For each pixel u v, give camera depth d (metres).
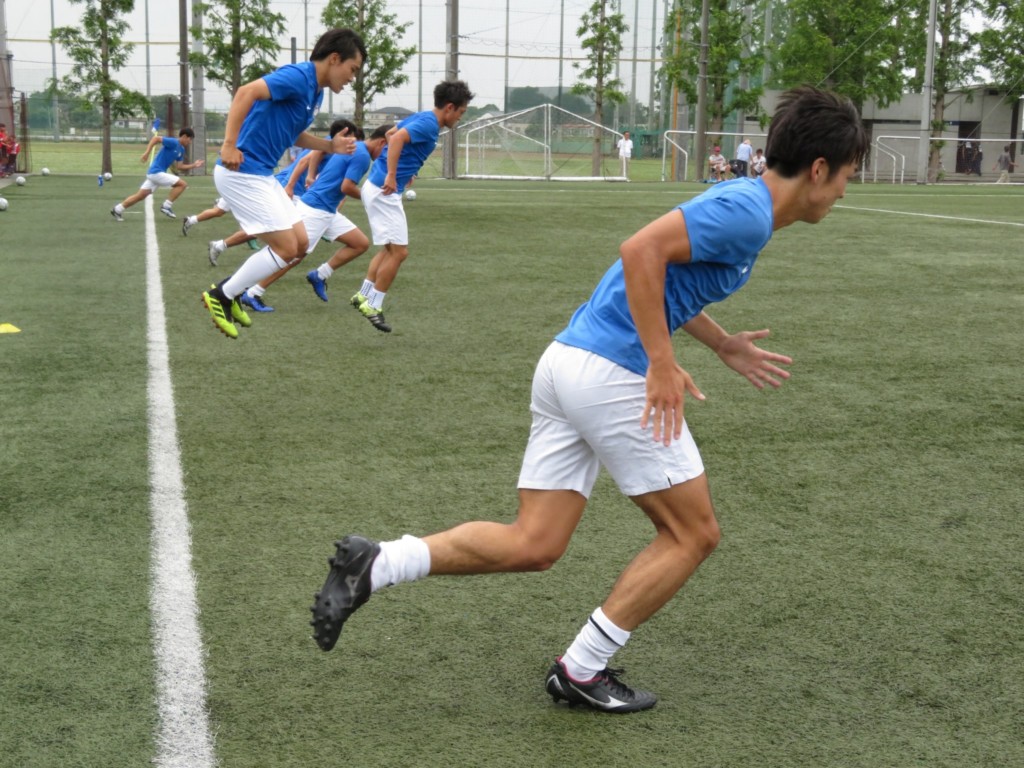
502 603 3.41
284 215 6.82
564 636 3.19
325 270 8.85
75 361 6.68
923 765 2.55
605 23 38.62
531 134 41.62
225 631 3.17
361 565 2.57
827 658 3.09
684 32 44.31
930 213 20.55
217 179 6.82
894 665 3.06
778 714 2.78
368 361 6.82
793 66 39.53
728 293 2.67
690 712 2.79
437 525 4.05
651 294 2.46
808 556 3.84
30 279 10.12
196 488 4.41
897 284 10.55
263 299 9.26
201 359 6.81
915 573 3.71
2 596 3.37
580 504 2.77
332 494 4.37
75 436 5.10
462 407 5.72
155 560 3.67
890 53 38.69
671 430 2.52
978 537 4.05
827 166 2.52
